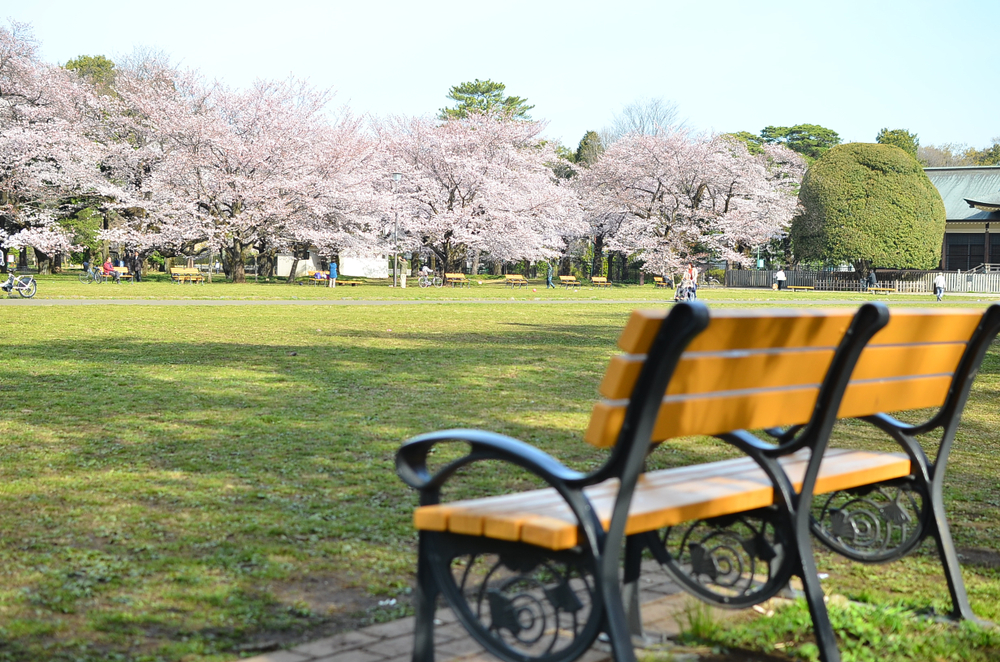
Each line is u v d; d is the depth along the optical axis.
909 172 61.28
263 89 50.59
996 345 19.28
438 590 2.81
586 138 88.62
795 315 2.79
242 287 41.34
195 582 3.84
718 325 2.54
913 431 3.72
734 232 61.53
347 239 52.66
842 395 3.11
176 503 5.14
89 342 14.75
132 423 7.69
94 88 57.28
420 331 18.78
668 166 61.47
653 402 2.48
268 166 49.41
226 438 7.11
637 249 65.56
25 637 3.19
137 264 51.03
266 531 4.62
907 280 65.56
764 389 2.91
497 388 10.41
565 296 40.53
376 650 3.10
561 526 2.53
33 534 4.49
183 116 47.75
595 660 3.11
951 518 5.16
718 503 2.98
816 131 91.38
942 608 3.62
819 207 61.69
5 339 14.94
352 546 4.41
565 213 62.22
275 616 3.46
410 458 2.98
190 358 12.78
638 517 2.71
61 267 78.94
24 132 46.56
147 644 3.16
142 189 51.38
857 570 4.22
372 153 53.53
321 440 7.10
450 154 56.84
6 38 47.19
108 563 4.05
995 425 8.71
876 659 3.09
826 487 3.36
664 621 3.49
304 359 12.97
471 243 56.69
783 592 3.84
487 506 2.81
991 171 76.69
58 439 6.96
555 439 7.42
